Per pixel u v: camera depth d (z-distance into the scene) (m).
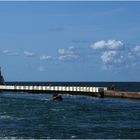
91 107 92.94
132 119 71.94
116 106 96.38
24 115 76.12
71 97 126.69
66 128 61.16
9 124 64.38
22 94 143.25
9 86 150.50
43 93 142.38
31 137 54.06
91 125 64.31
